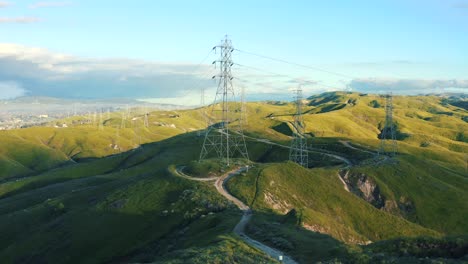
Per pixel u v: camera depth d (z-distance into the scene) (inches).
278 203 4945.9
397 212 6122.1
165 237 4313.5
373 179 6496.1
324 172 6535.4
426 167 7534.5
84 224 5177.2
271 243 3129.9
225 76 6008.9
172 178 5807.1
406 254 2507.4
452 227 5831.7
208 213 4475.9
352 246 2694.4
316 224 3922.2
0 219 6673.2
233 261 2388.0
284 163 6053.2
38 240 5285.4
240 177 5556.1
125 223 4884.4
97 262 4303.6
